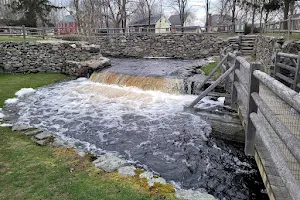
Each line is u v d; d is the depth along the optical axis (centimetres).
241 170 398
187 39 1526
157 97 752
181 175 385
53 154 407
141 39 1625
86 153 421
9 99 745
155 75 891
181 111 637
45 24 2752
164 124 574
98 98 768
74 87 890
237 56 519
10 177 331
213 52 1495
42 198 288
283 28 935
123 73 945
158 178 346
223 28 1980
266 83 253
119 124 581
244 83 437
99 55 1173
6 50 1051
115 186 317
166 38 1569
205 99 713
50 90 856
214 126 501
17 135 489
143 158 434
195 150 462
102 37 1680
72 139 503
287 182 186
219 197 336
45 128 554
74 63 1037
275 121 224
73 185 315
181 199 298
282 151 267
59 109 679
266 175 263
